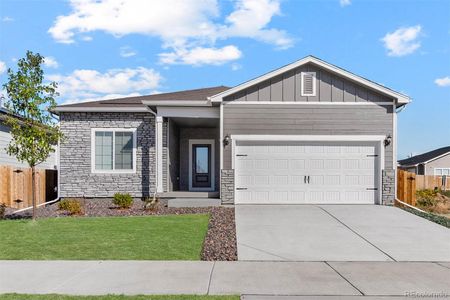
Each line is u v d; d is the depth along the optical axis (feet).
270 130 50.03
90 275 22.85
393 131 49.88
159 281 21.71
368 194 50.01
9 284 21.16
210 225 37.24
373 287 20.77
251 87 50.21
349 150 50.11
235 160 50.14
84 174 57.98
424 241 32.27
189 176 67.10
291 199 50.06
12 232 34.22
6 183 50.57
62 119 58.18
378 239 32.78
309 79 50.16
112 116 58.29
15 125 38.22
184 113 53.36
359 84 49.83
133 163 57.98
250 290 20.13
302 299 18.81
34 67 38.40
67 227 36.22
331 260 26.89
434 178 93.15
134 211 46.50
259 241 31.76
